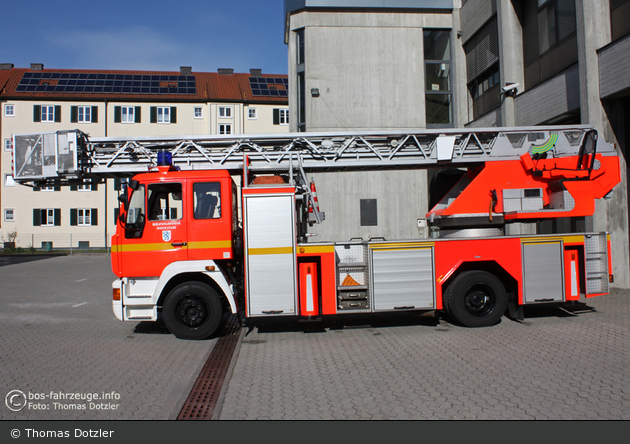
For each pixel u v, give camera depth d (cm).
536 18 1238
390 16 1617
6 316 849
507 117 1306
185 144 755
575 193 741
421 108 1619
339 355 545
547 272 683
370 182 1580
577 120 1151
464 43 1606
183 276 661
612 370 462
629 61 898
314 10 1605
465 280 666
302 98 1661
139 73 3956
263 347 593
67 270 1841
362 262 663
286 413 370
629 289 1010
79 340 647
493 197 748
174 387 442
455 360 509
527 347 555
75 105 3559
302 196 704
